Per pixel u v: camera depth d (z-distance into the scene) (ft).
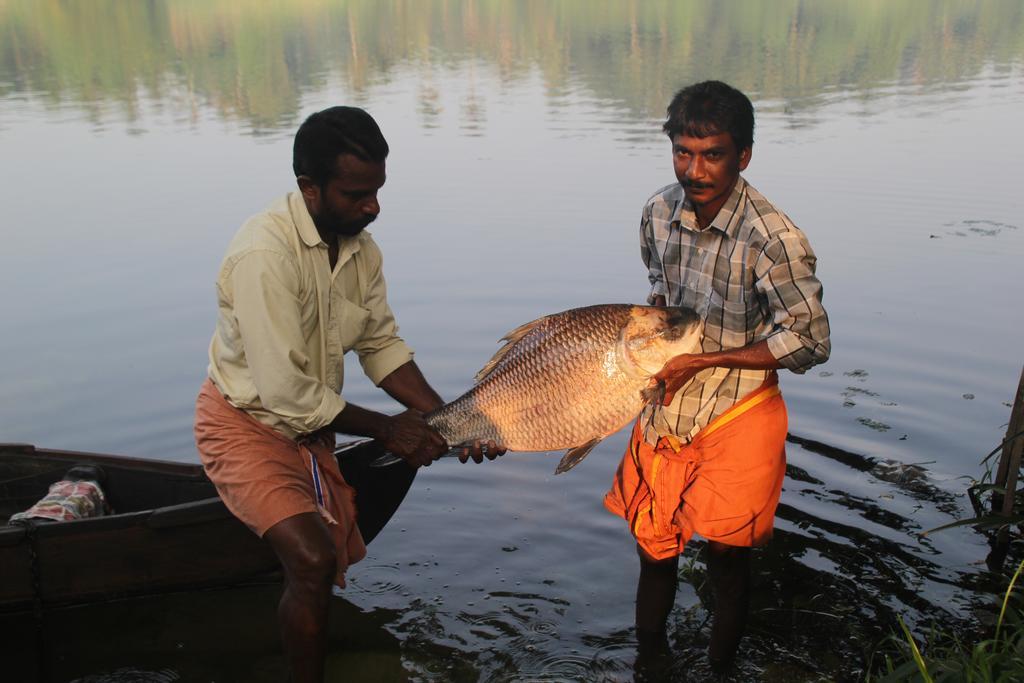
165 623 14.58
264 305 11.32
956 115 47.73
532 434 11.82
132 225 32.42
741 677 12.77
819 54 74.13
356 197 11.41
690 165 11.32
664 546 13.04
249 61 76.38
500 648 13.67
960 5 113.29
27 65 74.38
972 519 14.70
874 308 24.59
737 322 11.96
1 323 25.07
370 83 63.87
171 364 22.80
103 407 20.81
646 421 12.98
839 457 18.11
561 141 43.78
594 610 14.48
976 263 27.48
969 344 22.47
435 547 16.25
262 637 14.21
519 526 16.79
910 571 14.83
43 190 36.86
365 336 13.34
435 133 46.44
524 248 29.60
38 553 14.28
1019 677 11.15
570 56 77.25
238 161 40.81
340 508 12.60
